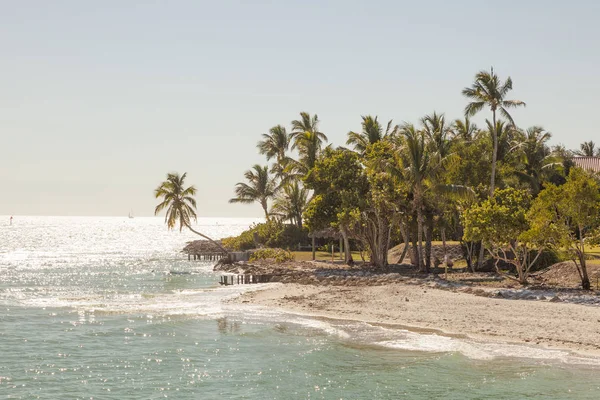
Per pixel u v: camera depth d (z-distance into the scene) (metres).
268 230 96.56
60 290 60.59
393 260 71.88
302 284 55.41
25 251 151.12
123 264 101.12
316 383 25.31
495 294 42.03
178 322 38.81
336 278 54.56
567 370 25.66
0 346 32.53
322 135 81.88
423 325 35.06
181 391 24.55
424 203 58.44
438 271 59.06
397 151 58.12
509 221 45.00
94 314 42.66
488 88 58.78
